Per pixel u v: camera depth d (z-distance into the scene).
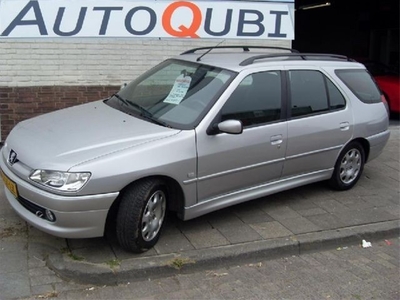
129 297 3.45
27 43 6.64
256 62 4.68
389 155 7.22
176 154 3.86
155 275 3.71
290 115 4.78
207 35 7.48
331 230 4.56
